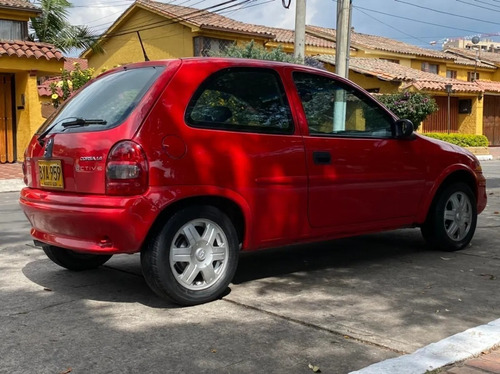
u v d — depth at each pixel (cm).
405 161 524
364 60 2788
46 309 402
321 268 518
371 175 496
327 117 483
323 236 473
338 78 498
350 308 401
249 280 477
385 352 324
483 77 3891
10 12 1733
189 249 400
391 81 2427
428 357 310
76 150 394
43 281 477
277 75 459
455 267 520
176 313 391
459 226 584
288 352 324
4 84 1673
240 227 436
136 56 2897
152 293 440
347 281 473
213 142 406
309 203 456
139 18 2819
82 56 3142
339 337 346
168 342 339
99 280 480
